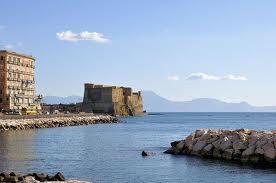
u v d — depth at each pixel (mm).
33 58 196125
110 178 46000
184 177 46375
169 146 81062
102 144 85438
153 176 47062
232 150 57531
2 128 121312
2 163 55688
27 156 63156
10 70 177500
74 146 80312
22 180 38719
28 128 136000
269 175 46875
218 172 48750
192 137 65188
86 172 49625
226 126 186250
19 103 183125
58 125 159125
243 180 44656
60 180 40625
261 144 55125
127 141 94125
